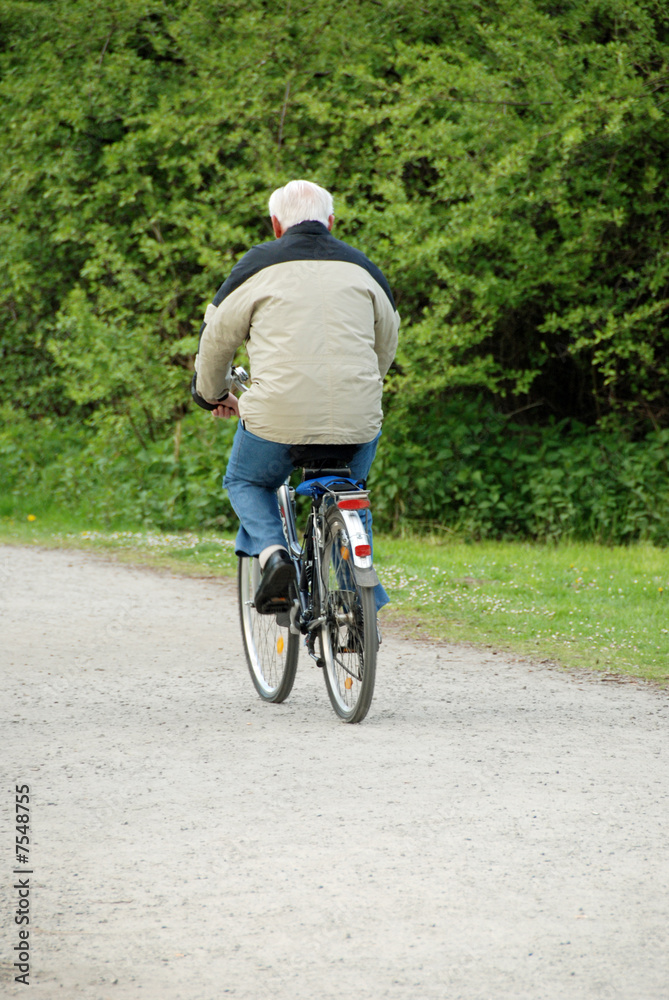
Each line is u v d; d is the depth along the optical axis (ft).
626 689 64.69
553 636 80.12
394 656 73.56
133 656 72.49
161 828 40.91
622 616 88.43
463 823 41.60
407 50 142.72
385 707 59.52
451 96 147.84
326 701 61.36
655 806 43.83
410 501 151.43
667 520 145.28
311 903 34.55
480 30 146.41
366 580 52.44
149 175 164.86
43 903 34.50
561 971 30.48
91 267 151.84
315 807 43.19
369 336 54.54
